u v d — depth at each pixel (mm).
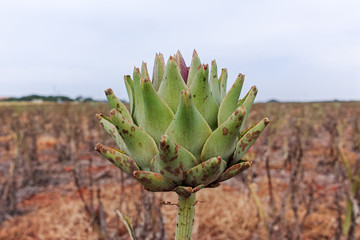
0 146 13000
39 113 19359
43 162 10586
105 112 17031
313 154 10195
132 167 1508
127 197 6230
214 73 1648
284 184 6906
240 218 5422
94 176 8758
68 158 10750
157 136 1480
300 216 5297
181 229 1577
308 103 22531
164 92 1532
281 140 12133
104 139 11781
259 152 9172
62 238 5266
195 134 1420
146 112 1482
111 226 5406
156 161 1419
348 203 3791
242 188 7074
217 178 1447
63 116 15727
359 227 4398
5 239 5328
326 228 5043
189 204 1573
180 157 1358
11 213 6344
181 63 1659
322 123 16062
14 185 6676
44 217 6039
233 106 1569
